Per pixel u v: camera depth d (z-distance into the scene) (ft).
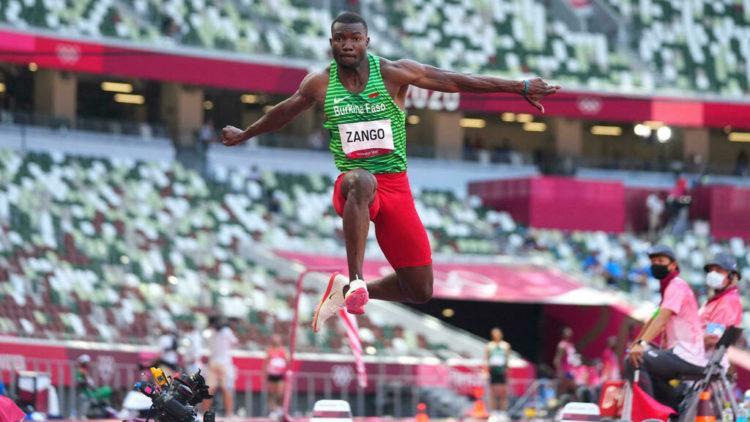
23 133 330.95
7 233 274.77
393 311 279.49
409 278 78.59
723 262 115.24
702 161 420.77
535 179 353.51
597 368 234.17
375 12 403.95
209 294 274.77
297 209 335.47
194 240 299.79
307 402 244.22
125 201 309.42
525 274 313.53
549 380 253.03
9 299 248.73
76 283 263.29
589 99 388.57
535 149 420.36
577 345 304.50
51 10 346.54
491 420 209.77
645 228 372.38
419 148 382.22
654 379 111.34
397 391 250.16
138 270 277.23
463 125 422.41
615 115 391.24
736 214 372.38
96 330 247.50
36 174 305.32
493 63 400.06
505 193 360.89
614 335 292.81
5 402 100.94
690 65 421.59
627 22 428.97
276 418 203.10
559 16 428.56
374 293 82.53
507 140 406.82
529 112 382.83
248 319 267.59
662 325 109.09
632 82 407.44
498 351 232.94
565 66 406.82
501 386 232.94
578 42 416.26
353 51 74.23
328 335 266.77
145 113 384.68
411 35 399.85
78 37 332.39
